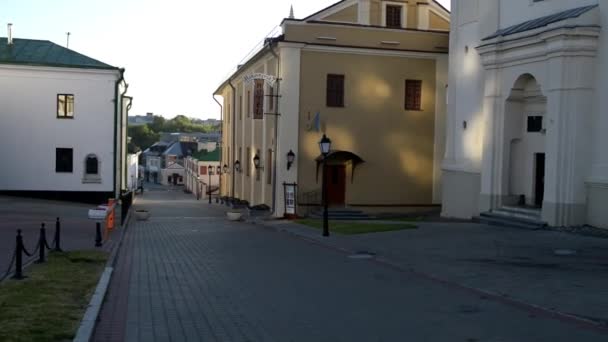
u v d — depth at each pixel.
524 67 21.77
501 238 18.45
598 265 13.52
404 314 9.48
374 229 22.77
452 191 27.42
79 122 38.62
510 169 23.53
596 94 19.12
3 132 37.84
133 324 8.87
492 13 24.45
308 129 31.91
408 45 32.88
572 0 20.44
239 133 44.66
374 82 32.62
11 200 35.72
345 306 10.16
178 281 12.79
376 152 32.75
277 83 31.55
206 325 8.84
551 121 19.80
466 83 26.53
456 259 15.08
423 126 33.31
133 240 21.81
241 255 17.44
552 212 19.66
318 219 29.67
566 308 9.41
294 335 8.27
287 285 12.28
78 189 38.69
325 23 31.75
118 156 40.94
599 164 18.92
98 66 38.50
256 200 37.34
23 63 37.66
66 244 18.22
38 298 9.59
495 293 10.83
